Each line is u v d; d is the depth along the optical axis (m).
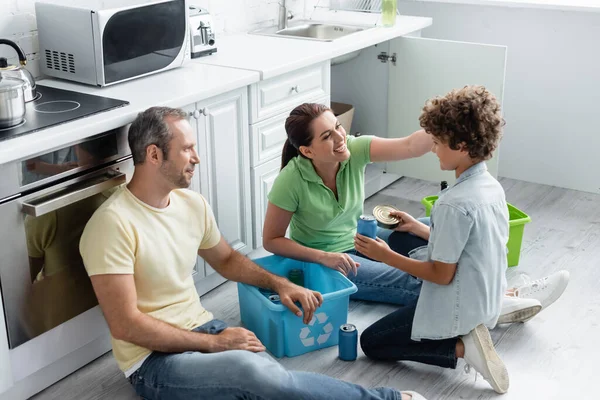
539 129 3.97
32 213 2.13
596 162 3.87
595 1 3.80
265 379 2.03
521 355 2.53
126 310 2.12
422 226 2.65
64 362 2.45
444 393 2.35
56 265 2.30
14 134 2.17
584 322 2.72
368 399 2.07
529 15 3.84
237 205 3.02
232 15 3.64
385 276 2.78
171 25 2.86
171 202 2.30
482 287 2.24
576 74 3.79
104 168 2.39
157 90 2.67
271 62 3.06
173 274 2.27
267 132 3.07
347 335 2.47
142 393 2.21
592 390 2.36
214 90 2.71
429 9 4.16
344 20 3.92
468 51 3.51
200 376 2.09
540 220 3.58
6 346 2.20
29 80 2.51
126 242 2.14
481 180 2.22
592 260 3.18
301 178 2.59
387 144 2.64
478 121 2.11
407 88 3.76
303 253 2.59
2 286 2.16
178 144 2.19
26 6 2.76
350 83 3.93
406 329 2.41
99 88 2.70
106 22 2.61
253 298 2.56
